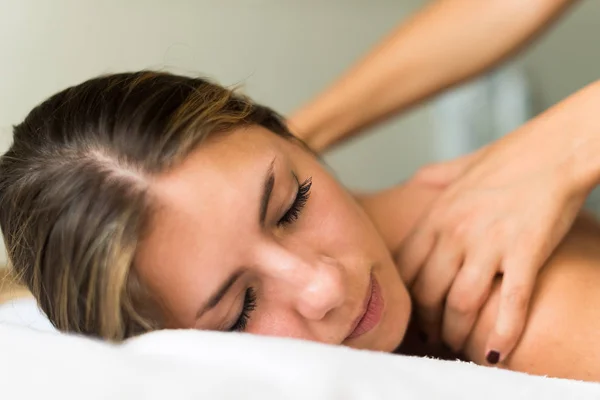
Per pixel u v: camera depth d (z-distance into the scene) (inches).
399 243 27.7
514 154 25.1
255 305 22.0
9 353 16.4
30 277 23.5
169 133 21.1
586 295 22.4
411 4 56.2
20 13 47.4
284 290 21.5
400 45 35.7
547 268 23.4
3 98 47.1
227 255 20.7
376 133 57.0
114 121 21.8
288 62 53.9
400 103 36.8
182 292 21.0
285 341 16.8
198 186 20.6
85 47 48.7
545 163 23.8
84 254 21.0
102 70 48.7
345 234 23.3
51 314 22.6
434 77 35.4
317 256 21.9
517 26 32.5
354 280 22.6
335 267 21.6
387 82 36.1
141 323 21.5
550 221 22.7
